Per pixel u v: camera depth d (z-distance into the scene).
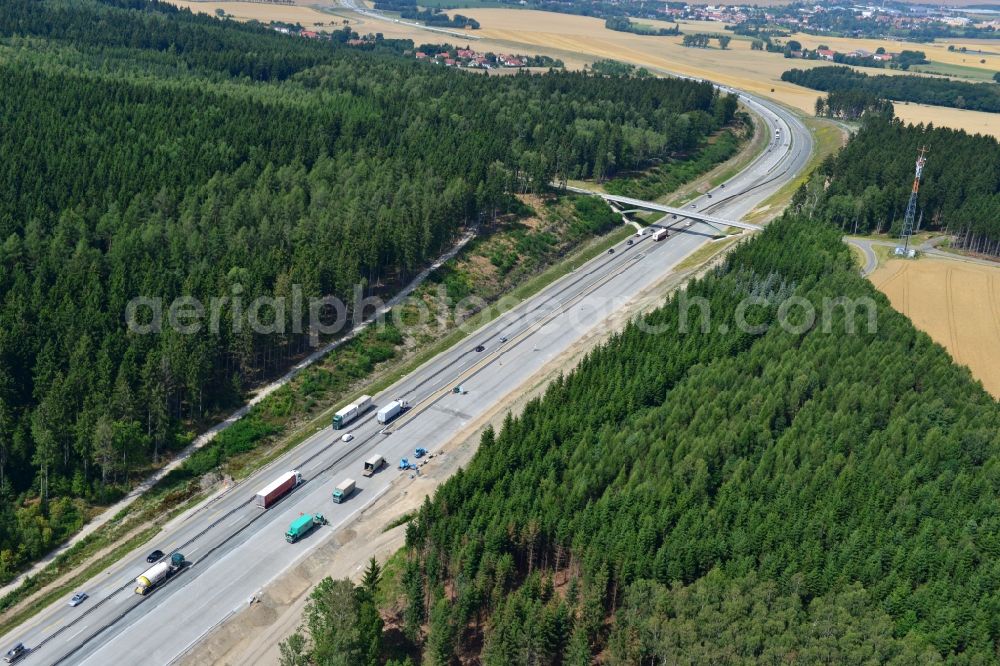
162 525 166.12
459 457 184.50
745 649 124.12
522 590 133.75
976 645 127.38
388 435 194.00
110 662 136.00
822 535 143.00
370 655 127.19
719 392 177.62
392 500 172.88
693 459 156.88
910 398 176.38
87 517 166.88
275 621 145.38
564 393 180.00
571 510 148.88
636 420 170.75
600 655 132.50
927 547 141.25
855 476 153.88
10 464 168.00
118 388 174.38
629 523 142.75
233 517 167.88
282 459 185.50
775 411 172.25
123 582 151.88
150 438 178.38
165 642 139.75
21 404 175.25
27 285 194.75
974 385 185.88
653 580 134.38
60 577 154.50
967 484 153.50
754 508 146.12
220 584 151.50
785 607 130.75
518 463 161.75
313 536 163.25
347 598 130.12
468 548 139.25
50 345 178.00
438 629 130.25
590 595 133.12
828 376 183.62
